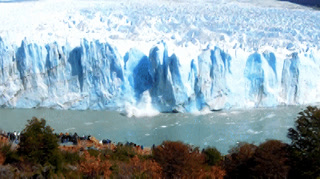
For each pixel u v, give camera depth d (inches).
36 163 373.7
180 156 386.9
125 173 367.2
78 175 367.2
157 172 372.8
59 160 385.7
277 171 357.1
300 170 358.0
